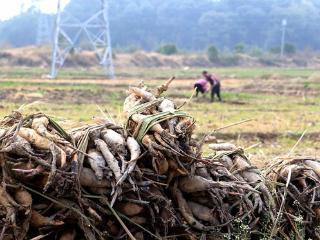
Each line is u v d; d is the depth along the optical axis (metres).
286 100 38.81
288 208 6.77
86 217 5.40
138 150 5.68
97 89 45.34
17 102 31.84
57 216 5.38
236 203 6.26
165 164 5.77
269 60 135.62
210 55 125.12
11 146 5.27
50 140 5.43
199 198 6.11
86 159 5.55
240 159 6.70
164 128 5.92
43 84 50.34
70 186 5.33
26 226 5.30
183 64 119.19
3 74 68.75
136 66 112.38
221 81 62.97
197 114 27.17
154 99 6.27
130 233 5.50
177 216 5.93
